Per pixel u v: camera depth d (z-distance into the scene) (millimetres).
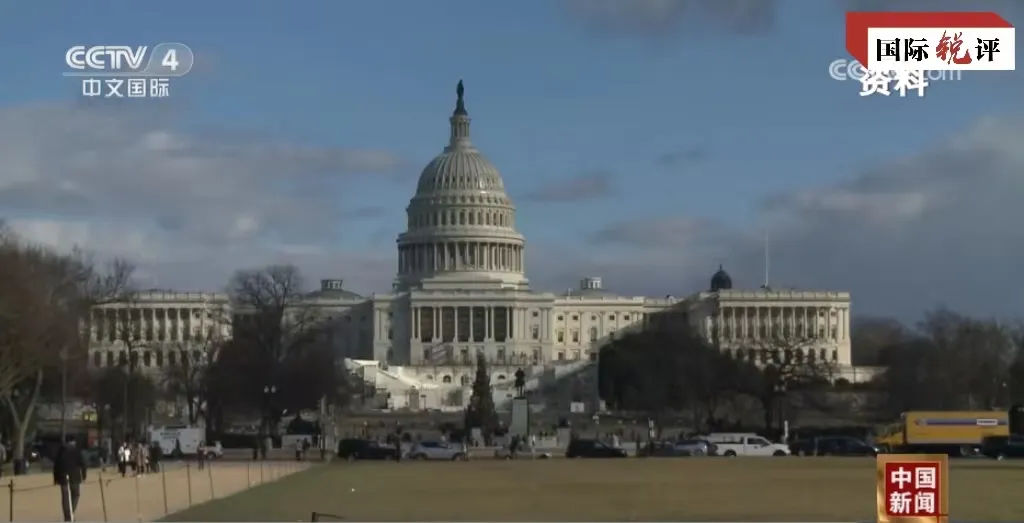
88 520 75875
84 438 173250
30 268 150875
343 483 115438
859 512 82312
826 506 87188
